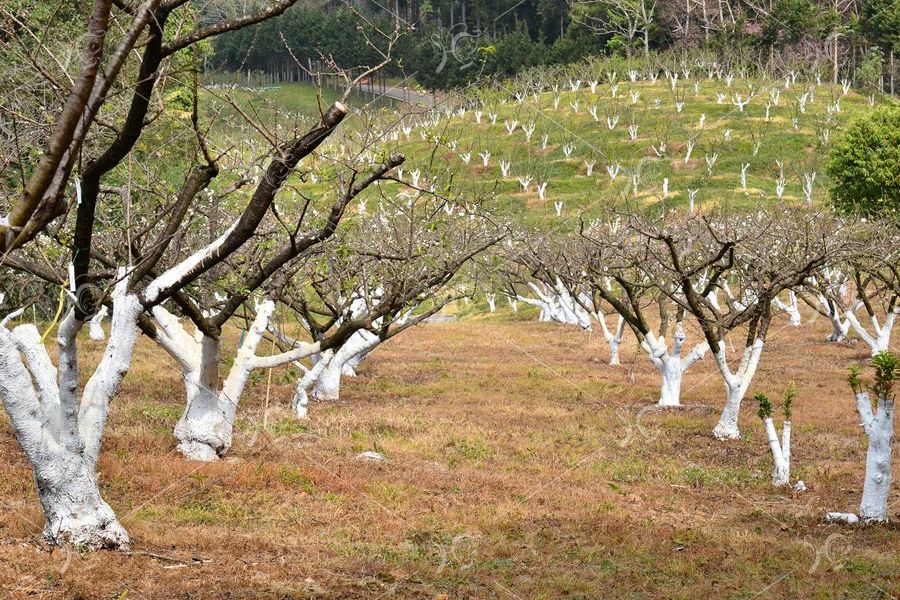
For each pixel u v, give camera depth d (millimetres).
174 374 27969
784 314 51531
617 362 39000
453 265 20156
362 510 14922
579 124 89250
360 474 17203
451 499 16203
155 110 13930
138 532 12422
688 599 11414
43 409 11266
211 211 19766
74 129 7344
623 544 14023
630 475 19391
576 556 13305
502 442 22109
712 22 112188
